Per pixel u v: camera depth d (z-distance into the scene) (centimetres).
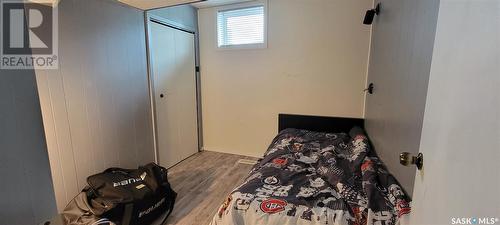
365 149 190
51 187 72
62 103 176
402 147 124
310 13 284
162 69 282
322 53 287
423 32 102
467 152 48
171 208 204
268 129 330
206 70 351
